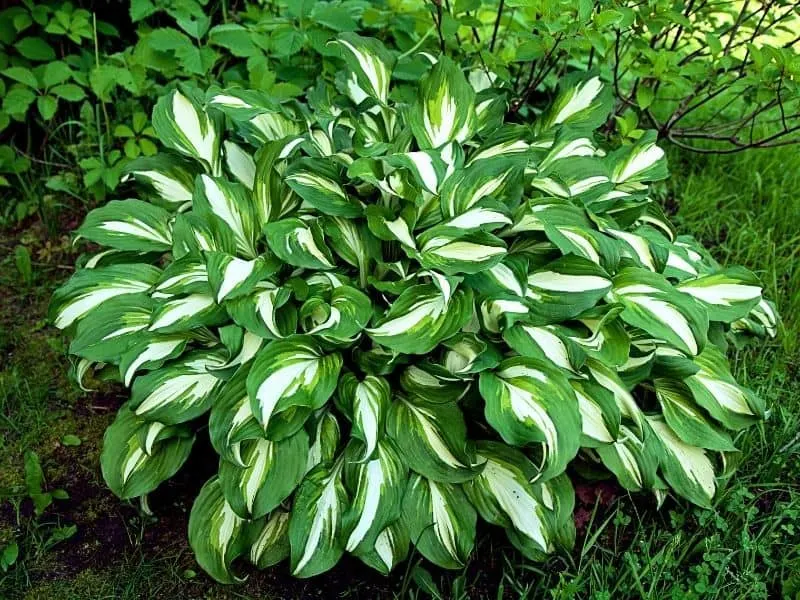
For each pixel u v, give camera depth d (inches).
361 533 65.1
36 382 95.1
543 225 69.7
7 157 115.7
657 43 121.6
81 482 83.7
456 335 69.5
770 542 75.4
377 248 75.8
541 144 87.4
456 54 112.0
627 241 76.2
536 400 65.3
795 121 132.8
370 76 87.0
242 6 133.9
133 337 74.1
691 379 78.3
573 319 73.2
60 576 74.2
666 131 111.5
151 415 69.4
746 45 95.3
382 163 73.1
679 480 75.2
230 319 70.6
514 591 72.9
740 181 125.6
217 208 74.6
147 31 118.1
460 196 74.1
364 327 67.9
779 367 97.0
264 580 74.4
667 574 71.5
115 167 110.8
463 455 67.6
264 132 85.0
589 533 74.0
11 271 111.4
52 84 110.7
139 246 80.5
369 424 64.5
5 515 79.7
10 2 116.5
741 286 79.2
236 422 65.7
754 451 85.4
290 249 70.2
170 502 81.2
